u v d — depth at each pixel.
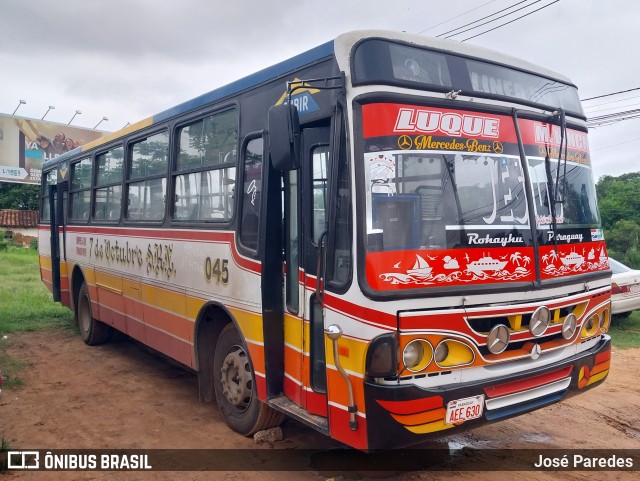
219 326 5.71
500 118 4.20
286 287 4.56
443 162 3.87
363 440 3.59
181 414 5.80
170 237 6.23
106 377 7.16
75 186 9.72
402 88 3.79
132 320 7.28
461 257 3.80
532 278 4.12
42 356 8.24
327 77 3.91
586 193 4.86
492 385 3.80
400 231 3.66
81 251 9.17
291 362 4.47
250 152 4.91
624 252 20.02
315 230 4.16
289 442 5.05
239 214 4.98
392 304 3.52
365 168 3.64
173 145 6.30
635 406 6.36
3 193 41.59
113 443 5.03
